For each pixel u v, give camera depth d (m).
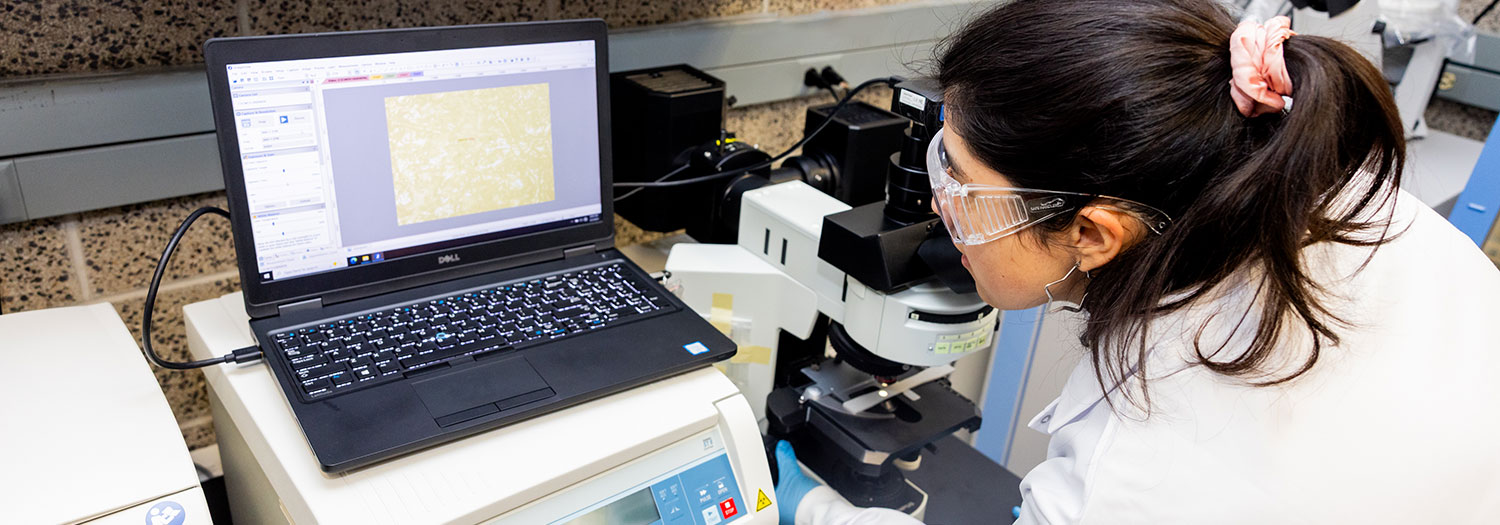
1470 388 0.57
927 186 0.87
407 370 0.78
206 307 0.90
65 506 0.63
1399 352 0.57
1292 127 0.47
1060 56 0.53
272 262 0.82
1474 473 0.56
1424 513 0.55
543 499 0.71
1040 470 0.68
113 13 0.89
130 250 1.00
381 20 1.05
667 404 0.81
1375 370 0.56
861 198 1.18
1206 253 0.54
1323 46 0.50
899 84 0.86
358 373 0.77
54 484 0.65
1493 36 1.69
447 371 0.79
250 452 0.78
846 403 1.03
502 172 0.92
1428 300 0.59
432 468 0.70
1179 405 0.58
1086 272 0.64
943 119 0.64
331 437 0.69
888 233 0.85
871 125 1.14
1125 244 0.59
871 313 0.90
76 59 0.89
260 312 0.82
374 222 0.86
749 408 0.83
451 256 0.92
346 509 0.65
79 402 0.75
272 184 0.79
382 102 0.83
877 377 1.01
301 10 1.00
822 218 0.98
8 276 0.93
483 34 0.86
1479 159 1.07
